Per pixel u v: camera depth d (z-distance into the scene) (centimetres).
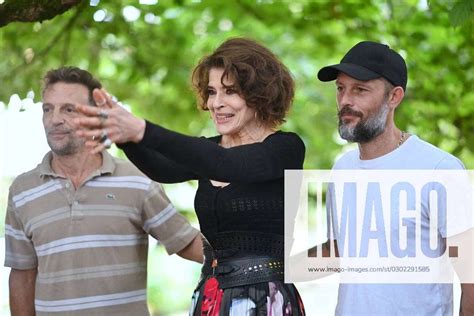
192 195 1376
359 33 988
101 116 336
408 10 977
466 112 946
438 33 963
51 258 473
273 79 418
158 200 482
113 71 1084
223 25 1097
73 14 820
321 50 1142
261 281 411
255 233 412
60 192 476
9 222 492
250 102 416
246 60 414
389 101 435
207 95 430
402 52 965
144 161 399
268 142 399
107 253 471
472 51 934
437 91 952
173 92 1132
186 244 491
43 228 475
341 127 436
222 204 412
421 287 428
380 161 438
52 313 471
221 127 419
